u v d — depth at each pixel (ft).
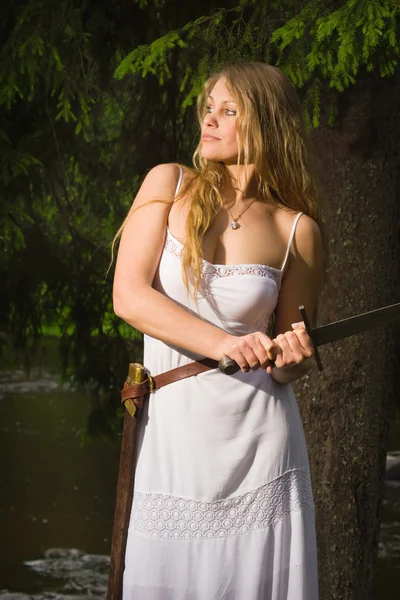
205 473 11.91
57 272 37.93
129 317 11.72
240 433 12.03
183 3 29.99
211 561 11.89
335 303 25.55
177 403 11.98
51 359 125.39
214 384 11.94
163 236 12.06
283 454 12.16
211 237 12.09
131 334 40.96
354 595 26.37
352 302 25.41
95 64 31.07
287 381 12.30
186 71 23.24
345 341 25.68
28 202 33.99
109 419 40.50
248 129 12.22
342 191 25.38
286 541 12.17
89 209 38.81
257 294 11.95
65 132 34.09
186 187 12.26
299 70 20.54
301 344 10.92
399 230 25.98
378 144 25.22
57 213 38.50
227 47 22.57
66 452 80.38
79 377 40.04
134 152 37.06
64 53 28.43
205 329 11.34
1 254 33.81
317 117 21.06
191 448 11.94
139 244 11.96
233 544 11.95
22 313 38.78
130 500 12.26
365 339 25.71
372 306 25.38
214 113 12.36
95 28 30.32
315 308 13.07
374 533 26.68
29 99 30.35
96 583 48.75
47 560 52.13
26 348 39.50
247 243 12.14
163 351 12.16
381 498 26.78
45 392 107.76
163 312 11.48
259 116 12.30
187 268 11.81
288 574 12.21
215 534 11.92
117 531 12.31
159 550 11.96
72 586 48.06
